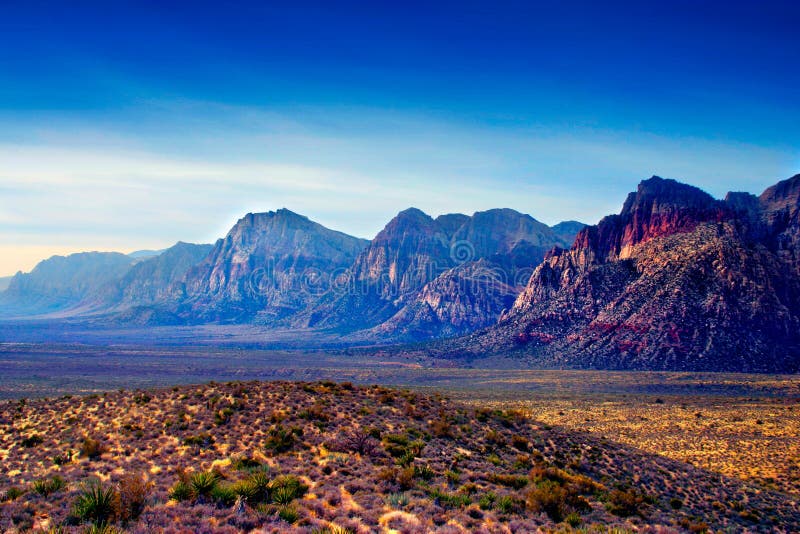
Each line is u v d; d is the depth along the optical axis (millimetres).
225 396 52031
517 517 29516
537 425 57562
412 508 28219
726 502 42938
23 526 22953
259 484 27609
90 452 37688
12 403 56750
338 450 40219
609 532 28203
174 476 32500
